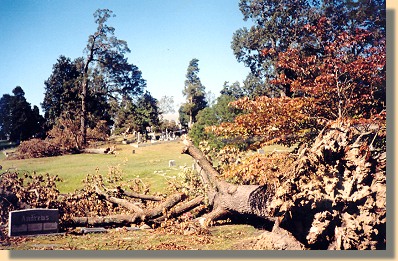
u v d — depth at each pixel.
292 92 9.98
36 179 9.85
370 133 8.80
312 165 7.75
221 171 9.88
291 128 9.63
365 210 7.72
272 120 9.72
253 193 8.39
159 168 10.62
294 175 7.73
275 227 7.87
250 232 8.51
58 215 8.81
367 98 9.43
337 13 9.77
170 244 7.99
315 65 9.81
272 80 9.98
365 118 9.26
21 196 9.52
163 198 10.23
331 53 9.70
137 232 9.01
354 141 8.72
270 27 9.98
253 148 9.76
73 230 9.05
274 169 8.75
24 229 8.45
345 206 7.70
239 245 7.79
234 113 10.01
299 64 9.84
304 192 7.54
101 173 10.38
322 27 9.77
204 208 9.77
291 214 7.65
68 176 10.16
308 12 9.91
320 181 7.66
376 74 9.41
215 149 10.09
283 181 7.97
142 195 10.27
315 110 9.62
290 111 9.65
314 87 9.61
